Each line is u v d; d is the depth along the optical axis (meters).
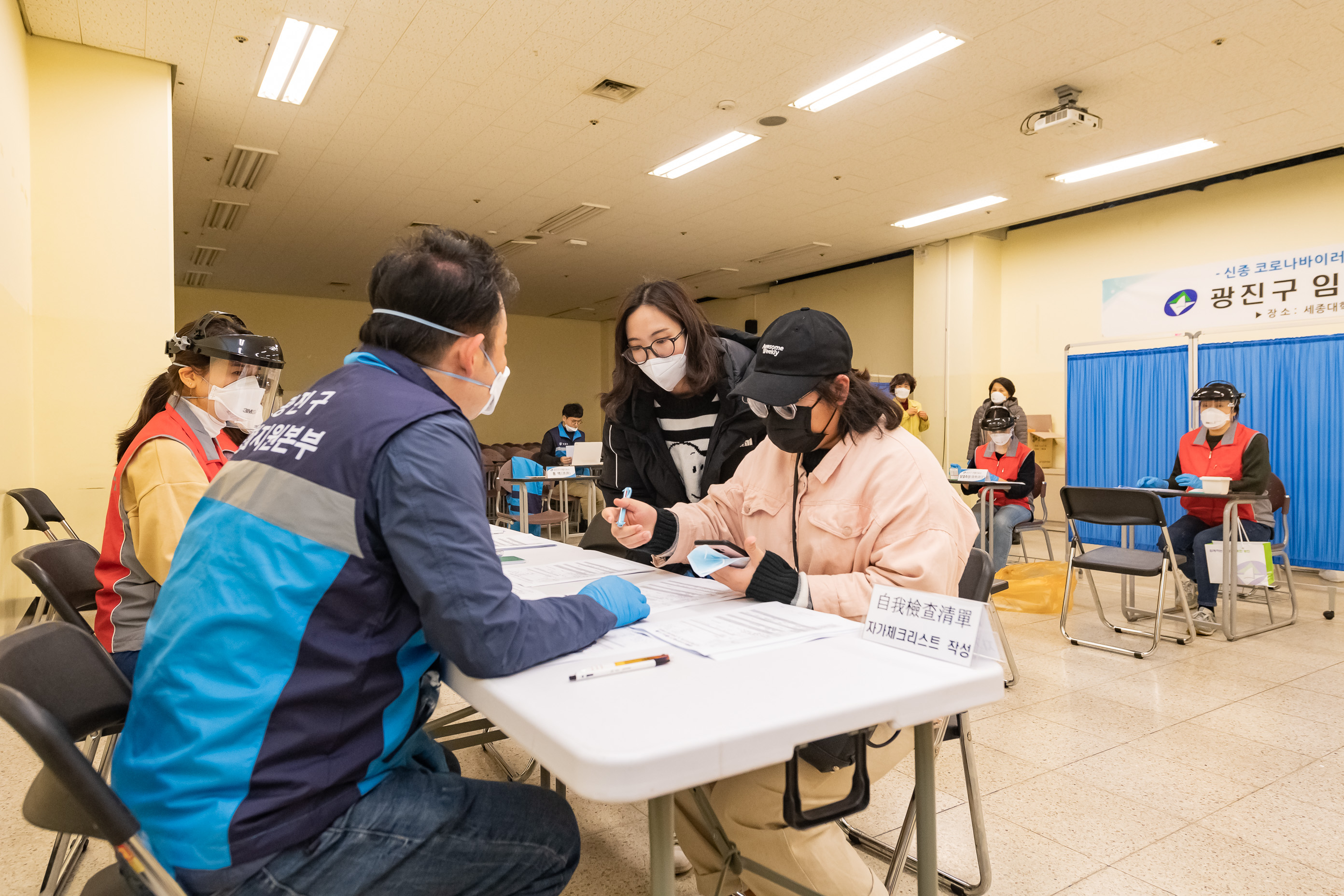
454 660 0.84
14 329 3.57
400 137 5.63
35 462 4.10
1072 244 7.84
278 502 0.83
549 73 4.68
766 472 1.53
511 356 14.05
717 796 1.20
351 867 0.81
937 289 8.72
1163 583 3.51
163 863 0.76
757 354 1.33
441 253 0.98
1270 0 3.91
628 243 8.80
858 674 0.88
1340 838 1.87
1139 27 4.17
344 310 12.43
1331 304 6.04
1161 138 5.67
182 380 1.72
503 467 6.45
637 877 1.74
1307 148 5.84
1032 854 1.79
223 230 8.16
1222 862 1.76
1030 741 2.50
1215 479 3.92
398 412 0.86
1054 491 7.85
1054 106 5.16
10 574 3.41
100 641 1.53
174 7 3.92
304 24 4.12
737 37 4.30
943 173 6.45
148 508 1.50
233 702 0.78
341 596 0.82
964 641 0.92
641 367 1.76
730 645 0.99
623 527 1.50
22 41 3.93
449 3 3.94
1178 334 6.07
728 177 6.53
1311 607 4.54
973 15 4.07
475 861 0.89
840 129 5.55
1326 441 5.36
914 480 1.27
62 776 0.67
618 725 0.72
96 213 4.28
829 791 1.16
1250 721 2.66
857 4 3.97
